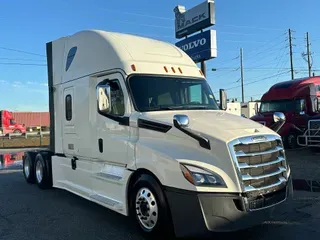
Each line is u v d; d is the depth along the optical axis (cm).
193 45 1496
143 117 540
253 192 459
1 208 720
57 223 613
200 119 525
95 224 603
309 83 1730
